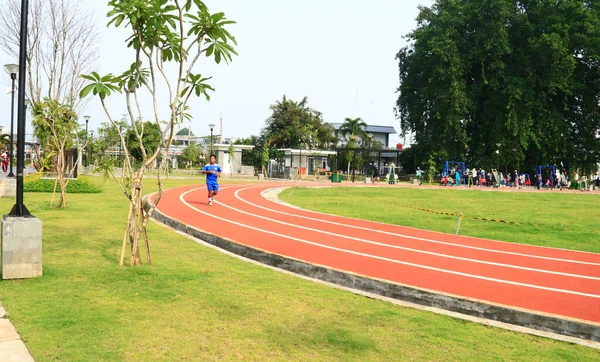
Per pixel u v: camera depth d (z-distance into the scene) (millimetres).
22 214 6535
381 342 4805
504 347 4875
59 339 4469
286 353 4406
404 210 18953
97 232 10523
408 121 51906
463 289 7160
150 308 5477
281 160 53156
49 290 5969
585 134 49688
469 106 45312
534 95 46469
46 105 15375
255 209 16828
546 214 19328
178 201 18203
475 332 5316
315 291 6570
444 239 12055
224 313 5430
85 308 5359
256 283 6805
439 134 47531
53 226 11102
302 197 24016
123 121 43219
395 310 5941
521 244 11812
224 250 9320
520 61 46531
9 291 5859
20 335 4531
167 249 9023
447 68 45250
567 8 45594
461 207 21328
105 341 4477
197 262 7988
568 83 46125
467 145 47969
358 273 7605
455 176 47719
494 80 45750
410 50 54500
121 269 7168
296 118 62156
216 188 17312
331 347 4602
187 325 4996
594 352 4875
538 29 47000
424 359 4445
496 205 22922
